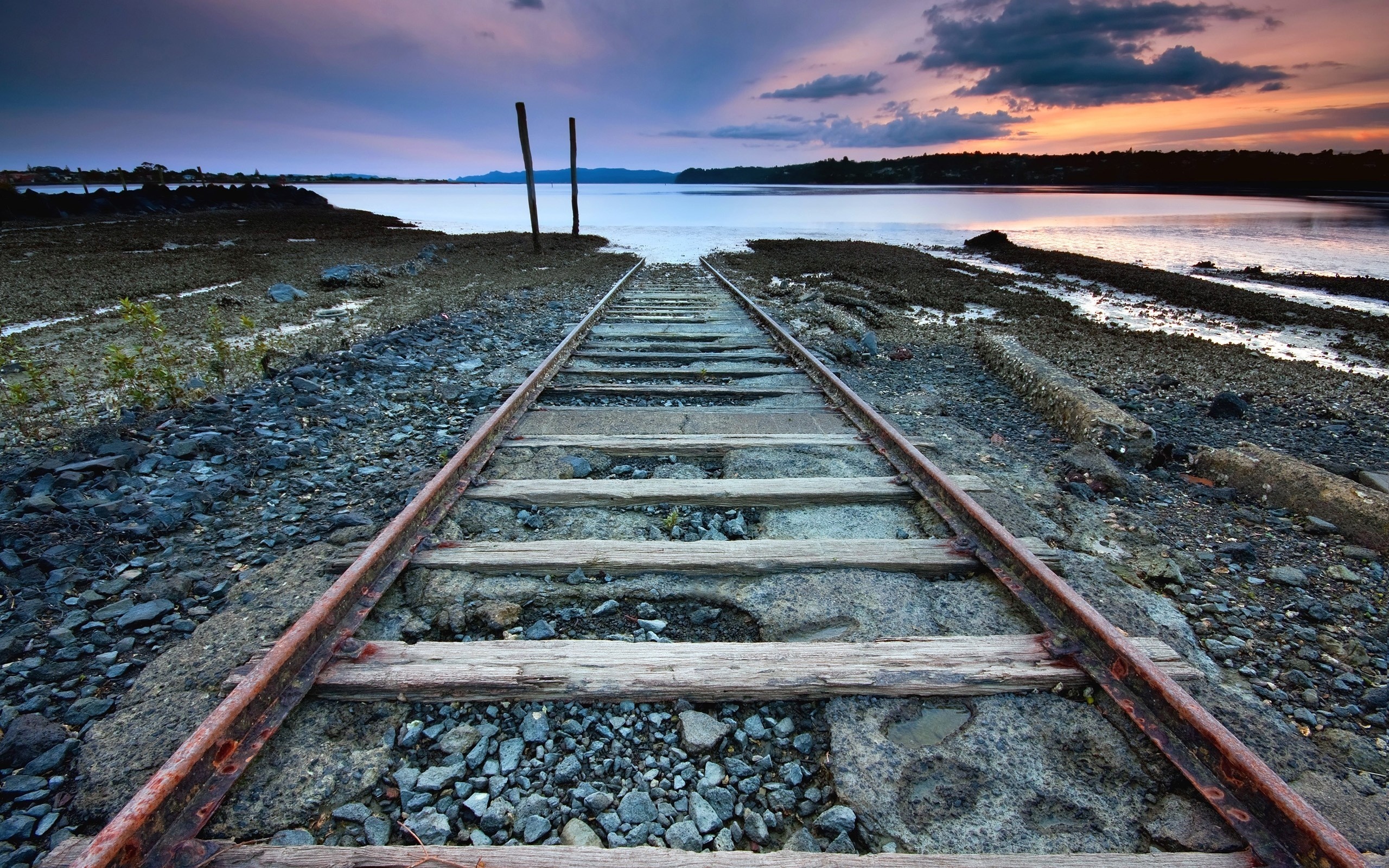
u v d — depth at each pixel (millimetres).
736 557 2922
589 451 4301
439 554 2930
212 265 15422
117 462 4023
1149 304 13328
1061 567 3111
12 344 7312
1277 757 2111
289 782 1849
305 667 2160
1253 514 4012
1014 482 4246
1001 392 6586
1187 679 2389
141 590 2836
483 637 2553
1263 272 18406
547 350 7391
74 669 2387
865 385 6641
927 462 3680
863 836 1784
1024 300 12891
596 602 2768
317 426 4895
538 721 2119
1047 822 1786
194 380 5703
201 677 2318
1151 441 4750
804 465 4078
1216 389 7066
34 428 4777
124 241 21094
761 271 16203
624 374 6219
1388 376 8008
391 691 2137
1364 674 2629
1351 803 1950
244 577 2971
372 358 6566
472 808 1824
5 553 3021
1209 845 1684
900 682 2189
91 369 6484
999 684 2197
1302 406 6527
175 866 1542
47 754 2010
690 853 1609
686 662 2252
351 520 3475
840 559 2916
